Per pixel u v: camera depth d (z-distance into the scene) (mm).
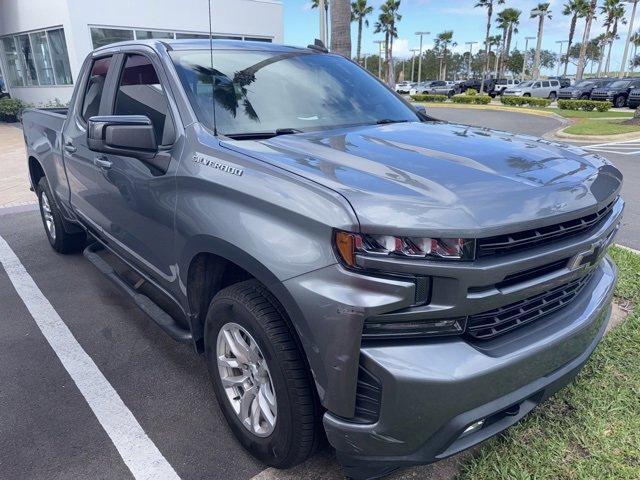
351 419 1865
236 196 2158
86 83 3871
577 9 54719
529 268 1897
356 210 1759
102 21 15227
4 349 3463
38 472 2393
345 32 9617
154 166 2713
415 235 1718
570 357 2168
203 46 3172
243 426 2406
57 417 2771
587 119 22281
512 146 2543
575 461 2375
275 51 3434
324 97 3164
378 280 1726
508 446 2463
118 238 3383
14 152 11977
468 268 1744
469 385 1767
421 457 1850
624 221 6434
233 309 2215
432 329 1803
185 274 2568
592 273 2535
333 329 1784
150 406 2861
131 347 3475
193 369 3217
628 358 3152
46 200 5043
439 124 3186
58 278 4613
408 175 2021
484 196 1903
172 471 2393
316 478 2318
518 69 92812
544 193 2010
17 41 17828
